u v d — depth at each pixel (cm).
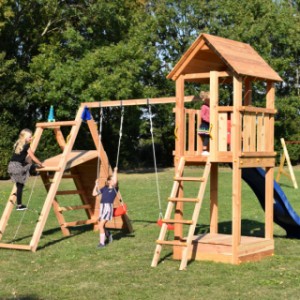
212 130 996
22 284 814
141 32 3253
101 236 1120
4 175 2861
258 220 1459
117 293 758
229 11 3547
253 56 1066
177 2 3572
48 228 1351
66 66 2894
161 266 937
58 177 1138
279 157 3706
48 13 3128
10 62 2856
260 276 860
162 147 3809
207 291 768
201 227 1347
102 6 3136
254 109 1011
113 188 1151
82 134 3312
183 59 1023
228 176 2784
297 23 3938
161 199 1908
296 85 3994
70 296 745
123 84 2888
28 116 3216
